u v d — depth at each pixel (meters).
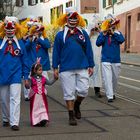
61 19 9.65
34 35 12.08
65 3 56.56
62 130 8.98
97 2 31.86
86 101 12.61
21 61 9.17
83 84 9.59
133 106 11.79
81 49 9.52
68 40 9.51
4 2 54.47
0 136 8.48
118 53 12.84
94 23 13.89
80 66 9.49
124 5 43.94
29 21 12.35
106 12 47.28
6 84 9.03
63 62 9.52
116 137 8.38
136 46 41.25
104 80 12.62
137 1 40.97
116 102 12.48
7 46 9.04
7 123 9.38
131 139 8.23
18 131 8.90
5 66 9.01
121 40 12.74
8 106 9.27
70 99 9.54
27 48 12.01
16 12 64.38
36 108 9.36
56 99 12.95
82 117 10.28
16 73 9.01
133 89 15.55
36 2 66.75
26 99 12.69
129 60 31.75
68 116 10.41
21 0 68.94
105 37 12.73
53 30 43.97
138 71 23.89
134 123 9.62
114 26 12.71
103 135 8.54
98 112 10.91
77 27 9.64
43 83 9.48
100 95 13.37
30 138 8.31
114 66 12.77
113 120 9.93
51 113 10.77
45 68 12.14
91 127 9.24
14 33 9.10
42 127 9.26
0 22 9.56
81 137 8.38
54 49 9.65
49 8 63.16
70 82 9.52
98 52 13.53
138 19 40.75
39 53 12.07
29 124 9.55
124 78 19.66
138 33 40.78
